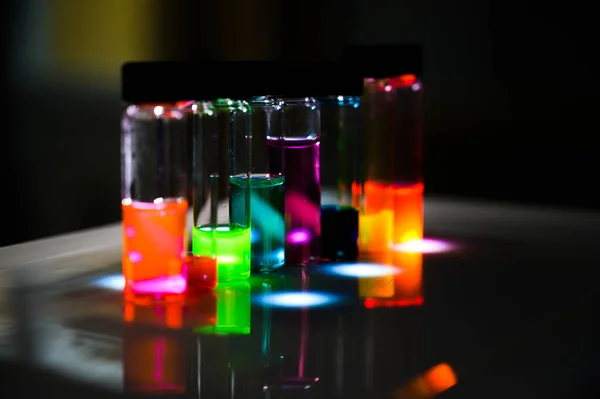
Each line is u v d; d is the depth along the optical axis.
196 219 0.38
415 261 0.41
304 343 0.33
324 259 0.41
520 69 0.69
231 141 0.38
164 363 0.31
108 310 0.35
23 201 0.69
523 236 0.46
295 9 0.75
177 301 0.36
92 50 0.70
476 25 0.70
